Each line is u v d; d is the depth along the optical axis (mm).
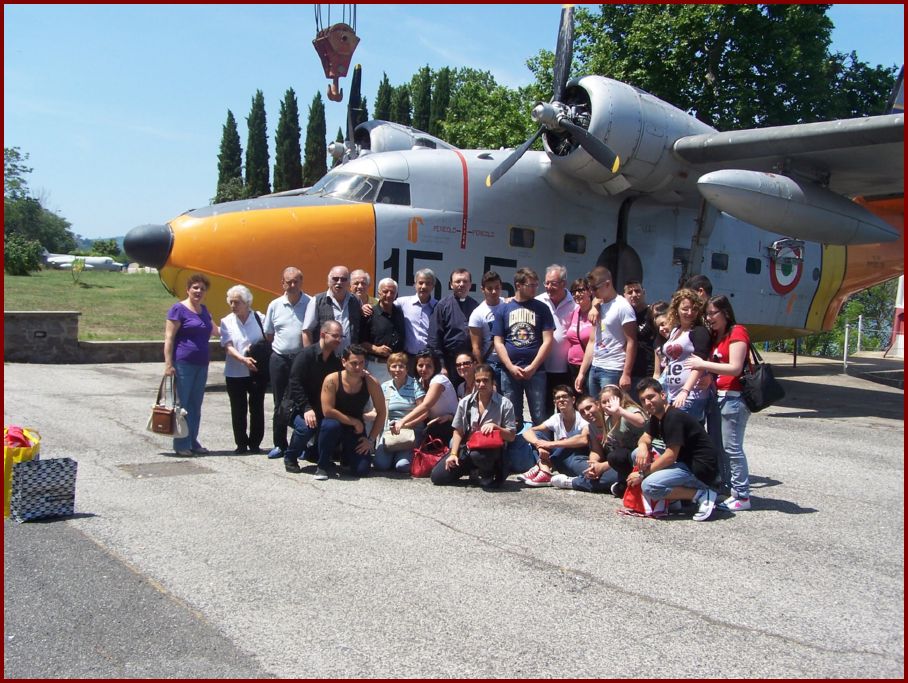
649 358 7137
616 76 25766
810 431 10305
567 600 4012
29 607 3742
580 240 12648
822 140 10781
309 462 7211
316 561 4477
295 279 7477
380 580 4211
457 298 7629
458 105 36094
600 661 3330
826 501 6328
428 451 6793
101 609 3742
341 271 7422
